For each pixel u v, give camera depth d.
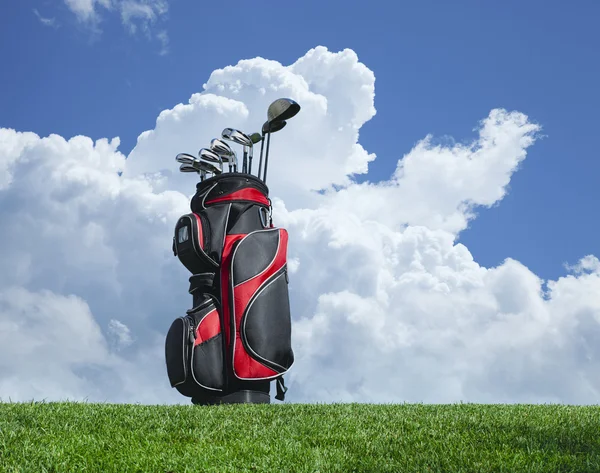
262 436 5.48
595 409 7.23
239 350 9.20
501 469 4.24
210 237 9.54
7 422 5.73
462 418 6.30
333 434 5.55
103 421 6.04
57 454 4.64
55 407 6.88
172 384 9.43
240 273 9.34
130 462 4.53
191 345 9.16
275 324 9.41
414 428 5.83
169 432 5.64
